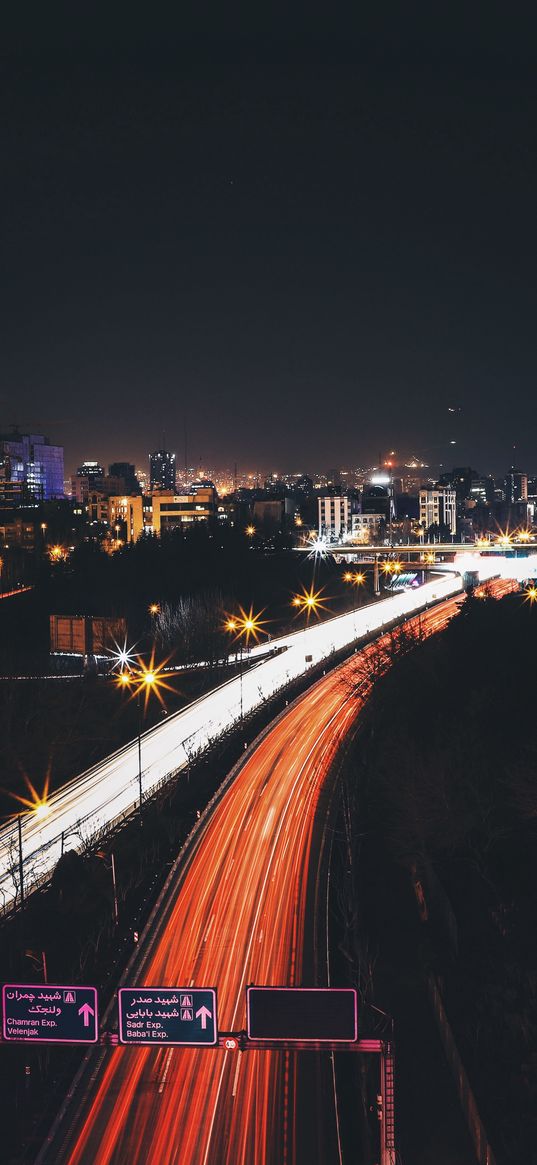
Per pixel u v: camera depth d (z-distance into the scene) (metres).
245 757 105.81
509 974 64.19
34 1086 49.16
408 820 82.00
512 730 96.81
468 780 83.94
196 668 152.12
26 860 76.44
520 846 81.50
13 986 37.28
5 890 70.50
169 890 71.00
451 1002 60.56
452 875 78.50
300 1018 36.38
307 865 75.00
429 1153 48.12
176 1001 36.72
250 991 36.62
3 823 87.06
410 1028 58.91
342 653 163.88
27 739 112.44
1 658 148.50
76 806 90.44
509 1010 59.53
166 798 90.75
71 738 114.12
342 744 109.06
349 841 77.69
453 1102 52.34
